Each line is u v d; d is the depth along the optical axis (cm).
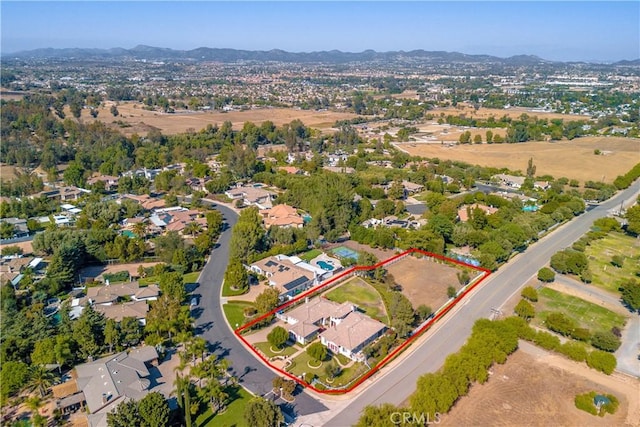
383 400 8775
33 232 17175
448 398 8200
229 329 11219
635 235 17750
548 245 16775
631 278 14112
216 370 8925
